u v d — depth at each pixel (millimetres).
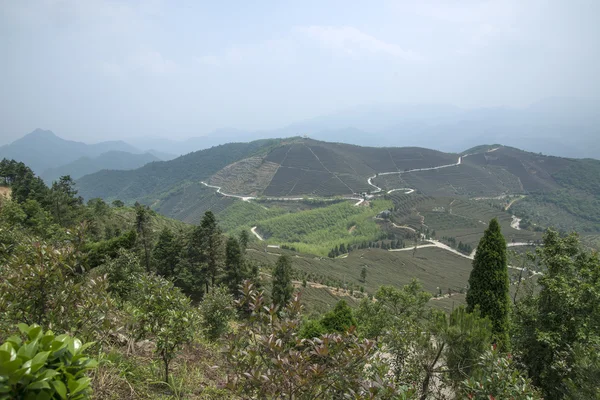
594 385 8078
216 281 34281
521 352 13234
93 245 13352
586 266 12945
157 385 6105
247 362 3822
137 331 6230
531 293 14789
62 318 4719
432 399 8617
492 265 13594
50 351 2600
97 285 5176
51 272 4730
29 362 2359
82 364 2832
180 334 6121
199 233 32906
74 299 4902
